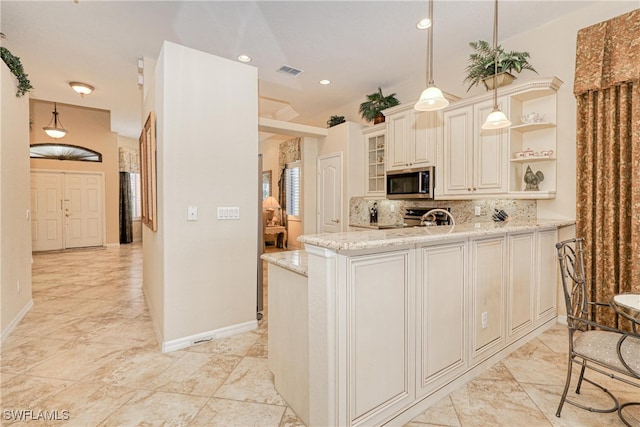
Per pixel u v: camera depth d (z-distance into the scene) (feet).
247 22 10.73
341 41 11.98
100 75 15.02
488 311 7.57
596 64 9.23
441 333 6.42
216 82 9.20
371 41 11.96
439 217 13.71
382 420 5.46
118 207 28.19
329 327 4.84
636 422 5.75
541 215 10.86
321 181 18.24
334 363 4.86
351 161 16.47
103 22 10.68
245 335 9.56
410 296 5.82
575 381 7.11
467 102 11.42
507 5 9.76
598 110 9.30
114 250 25.93
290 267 5.93
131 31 11.23
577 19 10.04
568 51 10.25
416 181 13.12
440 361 6.43
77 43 12.03
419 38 11.74
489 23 10.73
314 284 5.09
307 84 16.15
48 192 25.18
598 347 5.69
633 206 8.58
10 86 9.69
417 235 5.83
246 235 9.84
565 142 10.30
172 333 8.53
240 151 9.70
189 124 8.71
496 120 8.11
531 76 11.12
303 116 21.95
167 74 8.36
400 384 5.73
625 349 5.51
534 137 10.89
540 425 5.72
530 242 9.04
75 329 9.86
